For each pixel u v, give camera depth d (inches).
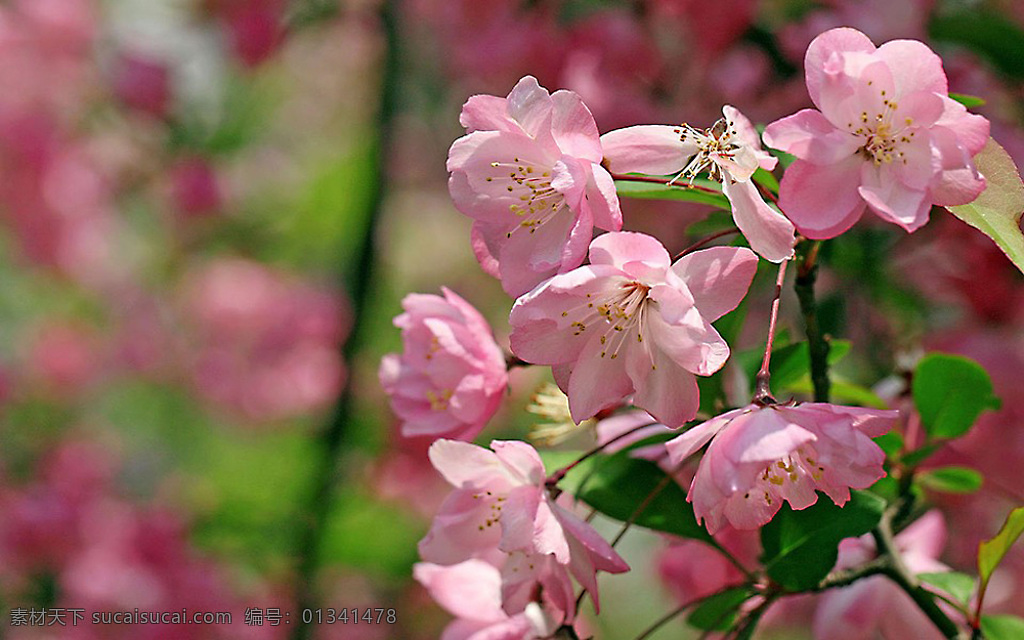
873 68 24.5
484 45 38.1
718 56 36.4
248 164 59.9
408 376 26.9
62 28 55.7
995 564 26.1
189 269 62.6
